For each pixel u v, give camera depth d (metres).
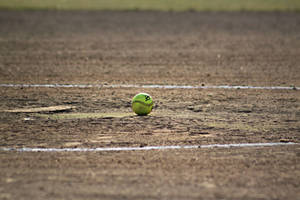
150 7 119.19
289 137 29.78
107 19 98.56
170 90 43.00
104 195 20.72
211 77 49.28
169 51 65.12
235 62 58.09
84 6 119.69
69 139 28.80
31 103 37.72
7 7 113.75
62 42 71.38
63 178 22.66
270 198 20.72
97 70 52.34
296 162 25.23
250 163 24.97
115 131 30.45
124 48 67.06
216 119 33.72
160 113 35.12
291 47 68.81
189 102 38.66
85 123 32.25
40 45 68.62
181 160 25.20
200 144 28.08
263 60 59.50
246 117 34.44
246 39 76.00
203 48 67.81
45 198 20.41
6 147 27.22
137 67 54.34
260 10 116.19
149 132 30.31
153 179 22.56
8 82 45.50
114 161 24.98
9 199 20.27
